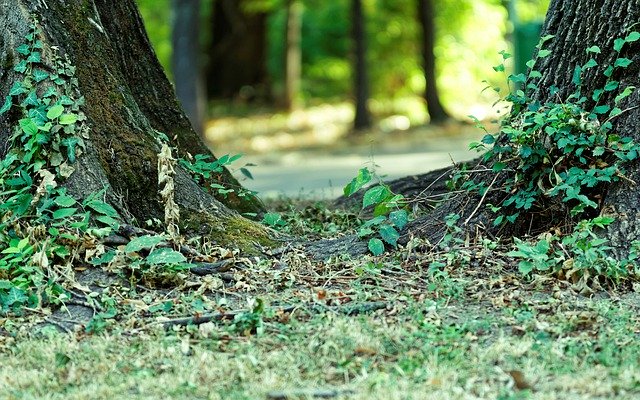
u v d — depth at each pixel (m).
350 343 6.12
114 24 9.24
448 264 7.47
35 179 7.75
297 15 34.72
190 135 9.76
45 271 7.25
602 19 7.91
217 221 8.22
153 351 6.18
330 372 5.79
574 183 7.54
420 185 10.77
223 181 9.80
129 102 8.61
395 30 35.12
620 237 7.41
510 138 7.98
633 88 7.56
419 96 36.22
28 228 7.38
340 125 32.00
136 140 8.34
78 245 7.39
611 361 5.87
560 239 7.59
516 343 6.10
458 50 35.44
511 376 5.62
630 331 6.35
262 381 5.68
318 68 38.28
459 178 9.46
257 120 33.88
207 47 38.47
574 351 6.01
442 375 5.64
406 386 5.51
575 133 7.66
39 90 7.93
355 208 10.86
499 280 7.16
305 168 22.33
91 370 5.96
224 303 6.96
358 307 6.80
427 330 6.38
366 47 31.41
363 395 5.40
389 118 33.81
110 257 7.38
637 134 7.64
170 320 6.66
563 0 8.20
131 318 6.73
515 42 24.70
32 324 6.79
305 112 35.28
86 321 6.84
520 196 7.82
